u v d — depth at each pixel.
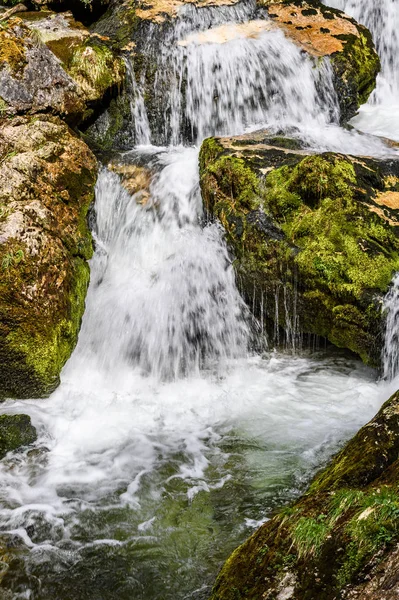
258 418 5.41
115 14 8.95
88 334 6.33
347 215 5.66
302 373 6.02
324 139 7.57
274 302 6.09
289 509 3.30
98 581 3.84
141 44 8.34
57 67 7.11
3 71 6.60
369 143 7.64
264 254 5.96
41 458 4.98
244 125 8.27
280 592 2.84
